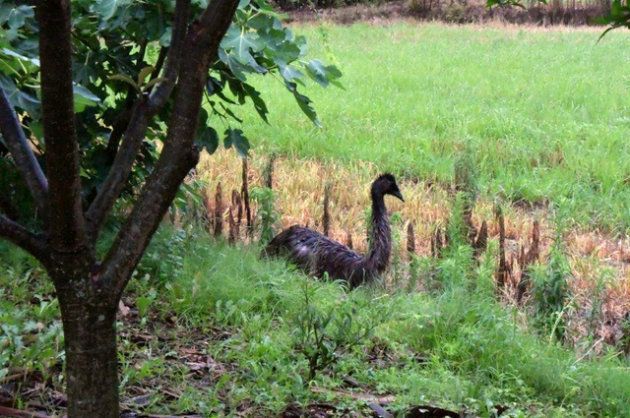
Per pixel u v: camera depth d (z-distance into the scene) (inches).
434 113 872.3
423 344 357.7
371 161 700.7
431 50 1317.7
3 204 237.9
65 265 179.9
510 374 337.4
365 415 276.5
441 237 516.4
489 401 292.5
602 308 448.8
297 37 380.5
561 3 1702.8
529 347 360.8
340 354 321.4
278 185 616.7
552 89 1000.2
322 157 714.2
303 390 279.7
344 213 589.3
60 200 173.2
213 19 173.8
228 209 525.0
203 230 448.8
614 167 687.1
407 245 496.4
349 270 444.8
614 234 582.2
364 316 363.6
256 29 336.5
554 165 709.9
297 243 458.0
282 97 913.5
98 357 185.3
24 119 365.7
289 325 339.9
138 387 272.2
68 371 186.9
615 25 180.5
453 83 1053.8
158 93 191.8
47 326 305.9
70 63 162.9
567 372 346.0
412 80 1066.1
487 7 215.8
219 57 339.3
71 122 166.7
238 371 295.9
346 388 300.5
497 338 356.8
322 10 1717.5
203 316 341.4
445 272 431.2
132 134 190.4
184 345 317.1
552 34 1481.3
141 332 319.6
